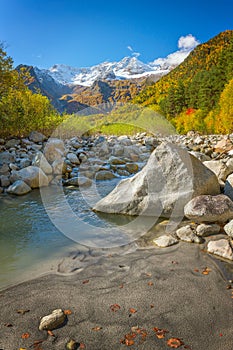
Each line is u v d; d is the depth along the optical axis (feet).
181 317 5.06
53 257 7.86
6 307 5.49
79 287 6.20
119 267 7.09
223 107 58.59
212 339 4.52
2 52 27.45
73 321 5.03
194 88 106.52
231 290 5.87
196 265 6.97
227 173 12.93
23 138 29.50
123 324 4.92
